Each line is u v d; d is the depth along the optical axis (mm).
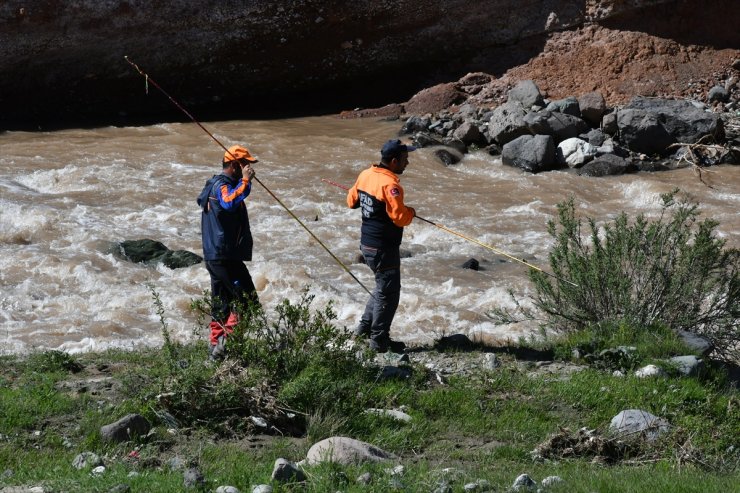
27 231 14867
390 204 8492
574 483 5867
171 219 16250
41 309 11953
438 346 9469
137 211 16562
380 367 8148
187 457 6293
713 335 9781
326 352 7676
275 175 19172
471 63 26344
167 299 12352
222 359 8047
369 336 9078
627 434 7121
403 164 8758
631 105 21812
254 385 7180
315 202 17438
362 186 8742
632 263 9891
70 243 14594
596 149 20406
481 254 14914
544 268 14062
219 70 26016
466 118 22750
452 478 5980
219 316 8188
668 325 9727
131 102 26188
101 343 10586
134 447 6434
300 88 27000
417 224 16281
